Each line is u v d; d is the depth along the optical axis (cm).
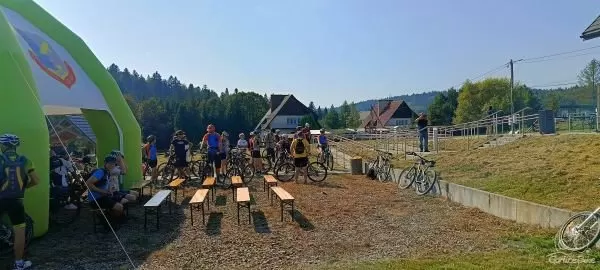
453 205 1009
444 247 676
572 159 1106
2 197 604
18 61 795
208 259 641
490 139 1870
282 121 6762
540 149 1325
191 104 7912
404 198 1124
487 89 6788
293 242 721
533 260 582
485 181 1083
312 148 2967
